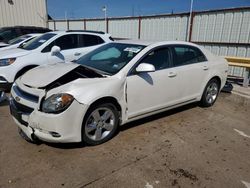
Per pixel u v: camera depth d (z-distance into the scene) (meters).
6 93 5.95
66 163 3.05
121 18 13.56
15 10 17.28
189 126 4.34
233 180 2.86
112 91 3.43
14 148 3.36
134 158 3.22
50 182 2.69
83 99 3.15
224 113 5.13
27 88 3.31
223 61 5.52
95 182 2.72
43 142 3.50
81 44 7.25
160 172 2.95
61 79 3.43
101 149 3.41
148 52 3.99
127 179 2.80
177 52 4.50
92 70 3.77
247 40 8.53
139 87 3.80
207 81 5.11
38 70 3.84
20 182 2.68
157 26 11.66
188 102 4.88
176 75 4.34
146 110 4.03
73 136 3.20
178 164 3.13
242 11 8.49
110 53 4.23
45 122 3.02
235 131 4.23
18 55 6.09
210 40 9.63
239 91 6.57
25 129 3.25
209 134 4.06
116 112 3.64
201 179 2.85
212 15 9.40
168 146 3.58
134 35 13.00
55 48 6.19
